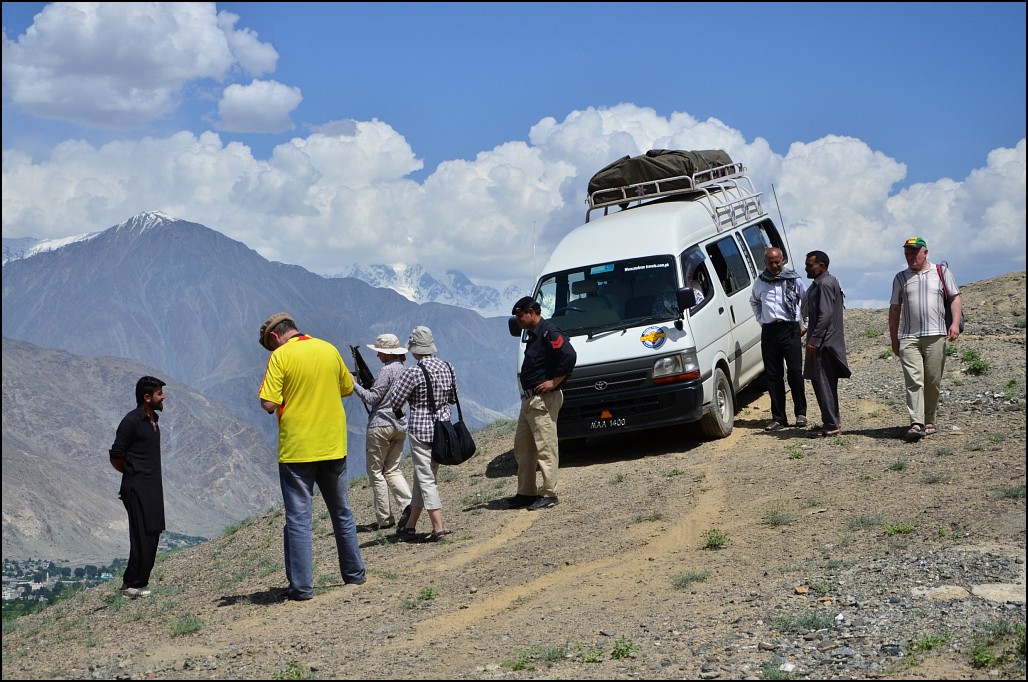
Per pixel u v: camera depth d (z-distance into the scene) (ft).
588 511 35.42
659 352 43.09
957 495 29.40
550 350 36.52
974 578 21.75
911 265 38.81
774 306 44.70
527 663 19.86
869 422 43.39
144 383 32.76
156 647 23.86
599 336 44.39
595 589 25.64
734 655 19.21
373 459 37.32
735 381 48.32
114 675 21.38
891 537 26.14
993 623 19.12
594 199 54.13
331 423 28.19
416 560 31.55
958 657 17.84
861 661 18.21
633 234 48.03
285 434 27.86
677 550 28.58
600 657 19.84
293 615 26.09
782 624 20.49
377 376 37.55
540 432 36.78
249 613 26.91
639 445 47.34
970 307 64.39
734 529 29.84
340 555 28.99
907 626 19.66
